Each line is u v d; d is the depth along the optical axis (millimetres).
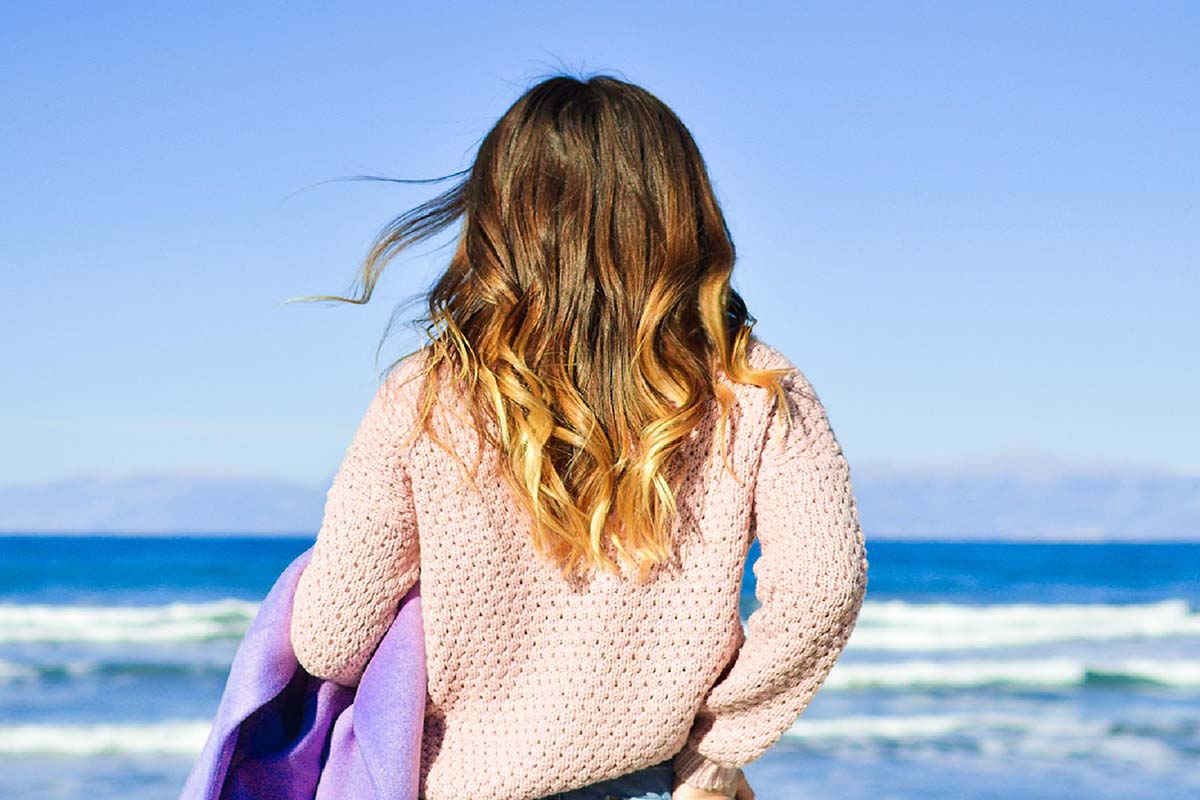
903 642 23594
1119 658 21812
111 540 68125
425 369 1715
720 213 1759
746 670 1688
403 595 1731
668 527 1695
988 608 28156
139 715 16125
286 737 1854
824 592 1640
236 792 1792
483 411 1666
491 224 1700
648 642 1691
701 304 1700
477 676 1685
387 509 1687
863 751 14094
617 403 1648
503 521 1676
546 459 1630
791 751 14070
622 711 1680
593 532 1630
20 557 44031
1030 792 12094
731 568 1708
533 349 1666
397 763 1628
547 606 1689
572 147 1689
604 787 1728
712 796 1777
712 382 1703
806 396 1756
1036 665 20422
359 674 1752
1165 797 11930
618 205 1677
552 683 1682
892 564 48656
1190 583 38812
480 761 1677
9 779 12547
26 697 17312
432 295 1760
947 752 14086
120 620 23953
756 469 1712
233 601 30094
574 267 1659
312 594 1701
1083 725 15867
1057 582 39031
